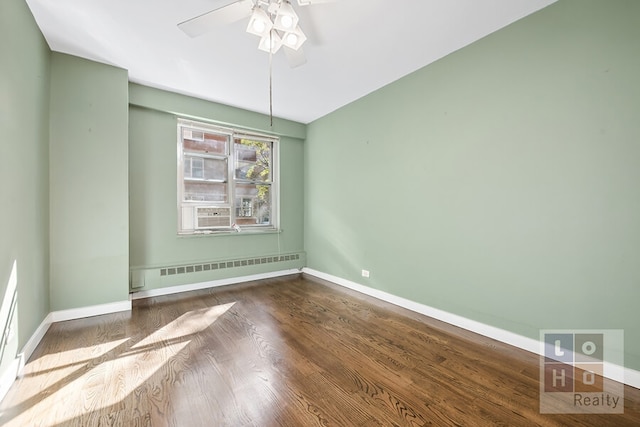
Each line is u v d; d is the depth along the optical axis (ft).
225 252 12.46
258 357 6.39
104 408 4.72
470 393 5.17
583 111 5.86
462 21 6.76
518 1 6.13
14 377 5.47
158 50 7.97
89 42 7.58
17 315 5.76
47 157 7.75
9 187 5.42
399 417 4.56
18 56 5.82
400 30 7.09
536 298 6.59
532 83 6.56
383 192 10.46
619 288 5.49
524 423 4.43
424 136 8.98
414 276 9.38
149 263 10.68
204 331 7.72
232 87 10.28
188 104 11.00
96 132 8.59
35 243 6.84
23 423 4.39
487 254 7.47
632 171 5.31
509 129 6.98
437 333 7.68
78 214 8.38
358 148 11.51
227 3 6.08
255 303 10.03
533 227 6.61
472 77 7.68
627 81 5.34
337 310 9.41
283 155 14.24
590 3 5.72
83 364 6.06
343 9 6.30
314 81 9.89
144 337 7.34
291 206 14.51
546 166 6.39
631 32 5.29
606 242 5.62
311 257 14.37
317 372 5.82
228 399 4.96
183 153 11.53
